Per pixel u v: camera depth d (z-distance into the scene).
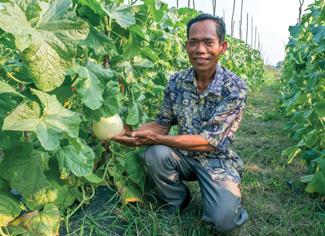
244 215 2.03
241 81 2.07
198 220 2.17
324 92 2.98
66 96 1.88
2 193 1.60
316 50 3.11
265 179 3.02
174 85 2.22
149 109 3.43
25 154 1.62
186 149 2.08
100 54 1.83
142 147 2.46
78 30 1.32
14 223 1.73
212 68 2.03
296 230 2.18
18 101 1.73
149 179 2.41
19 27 1.19
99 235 1.92
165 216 2.19
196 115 2.15
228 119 2.04
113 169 2.44
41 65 1.24
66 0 1.38
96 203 2.29
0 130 1.45
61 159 1.72
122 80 2.46
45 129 1.32
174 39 3.69
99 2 1.62
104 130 2.04
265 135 4.66
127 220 2.10
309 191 2.49
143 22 2.31
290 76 5.42
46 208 1.81
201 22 1.90
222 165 2.13
